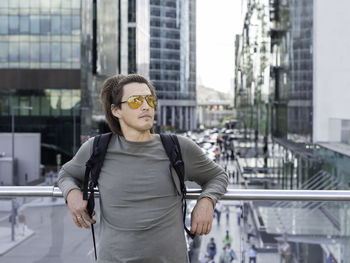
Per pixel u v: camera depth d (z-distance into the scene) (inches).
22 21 1627.7
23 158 1551.4
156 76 3243.1
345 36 733.3
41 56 1627.7
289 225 107.4
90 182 77.2
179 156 73.6
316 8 737.6
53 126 1643.7
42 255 102.6
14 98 1641.2
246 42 1486.2
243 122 1589.6
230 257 106.2
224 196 92.7
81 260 102.2
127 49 2345.0
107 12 2076.8
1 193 96.6
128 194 71.5
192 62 3543.3
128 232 70.7
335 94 723.4
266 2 1047.6
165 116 3248.0
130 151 73.6
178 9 3341.5
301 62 773.9
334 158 597.0
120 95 74.7
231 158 1615.4
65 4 1617.9
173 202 72.7
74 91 1633.9
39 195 96.0
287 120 848.9
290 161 809.5
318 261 108.1
